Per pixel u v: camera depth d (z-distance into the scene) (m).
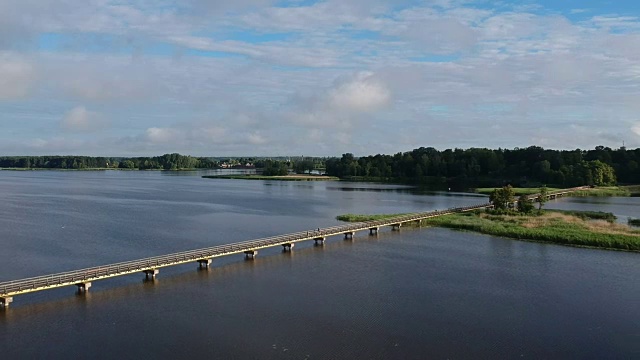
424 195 187.00
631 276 64.88
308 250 82.00
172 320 48.97
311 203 158.00
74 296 56.41
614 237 84.81
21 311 51.47
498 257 76.00
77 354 41.66
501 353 42.00
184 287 59.91
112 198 172.12
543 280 63.09
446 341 44.25
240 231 102.12
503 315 50.69
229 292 57.97
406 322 48.69
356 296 56.56
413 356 41.31
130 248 83.19
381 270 68.31
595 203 153.12
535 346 43.38
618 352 42.34
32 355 41.47
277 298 55.81
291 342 43.84
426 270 68.25
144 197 177.38
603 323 48.62
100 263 72.44
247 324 47.97
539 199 128.62
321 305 53.47
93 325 47.72
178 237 94.19
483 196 182.25
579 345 43.62
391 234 97.31
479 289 59.34
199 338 44.69
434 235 96.00
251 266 70.44
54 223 109.56
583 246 83.81
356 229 94.31
